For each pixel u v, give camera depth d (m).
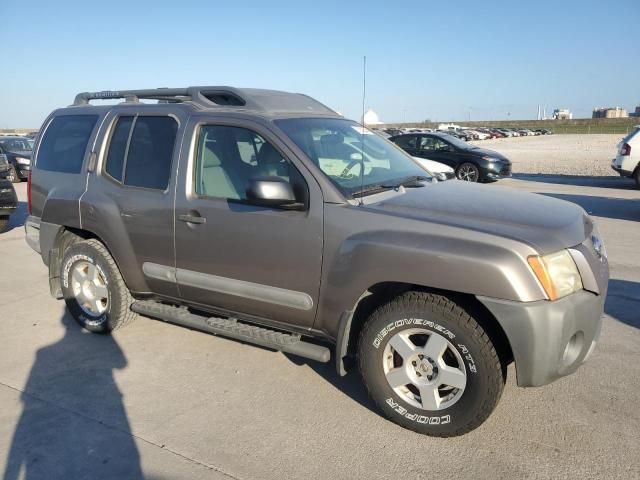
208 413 3.54
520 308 2.83
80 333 4.89
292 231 3.48
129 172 4.38
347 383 3.92
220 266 3.86
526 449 3.11
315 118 4.18
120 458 3.10
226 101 4.34
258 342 3.78
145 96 4.64
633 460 2.99
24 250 8.15
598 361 4.16
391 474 2.92
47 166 5.04
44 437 3.31
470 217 3.18
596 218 10.16
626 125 94.56
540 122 114.38
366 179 3.74
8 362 4.32
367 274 3.20
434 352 3.13
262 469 2.98
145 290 4.48
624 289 5.82
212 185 3.90
